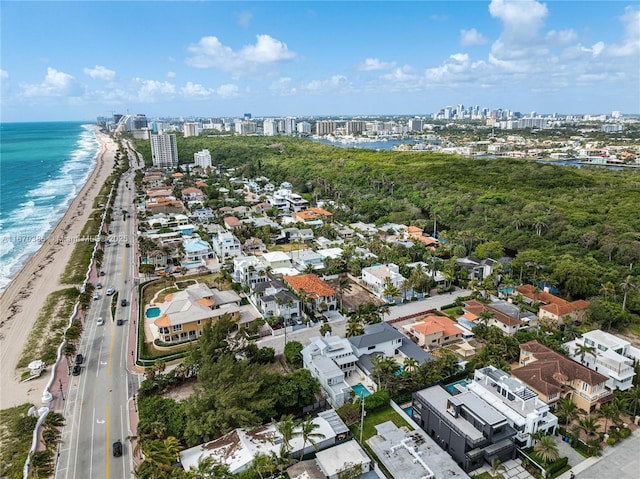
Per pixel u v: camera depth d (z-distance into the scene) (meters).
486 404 68.81
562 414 72.12
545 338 96.31
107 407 78.50
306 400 74.94
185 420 68.25
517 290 124.56
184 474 55.66
